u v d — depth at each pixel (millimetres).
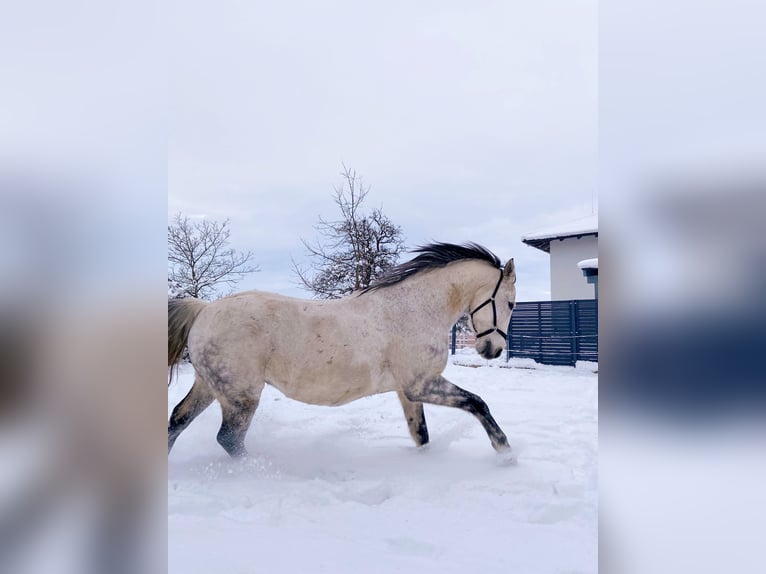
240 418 3734
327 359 3768
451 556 2172
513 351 13242
